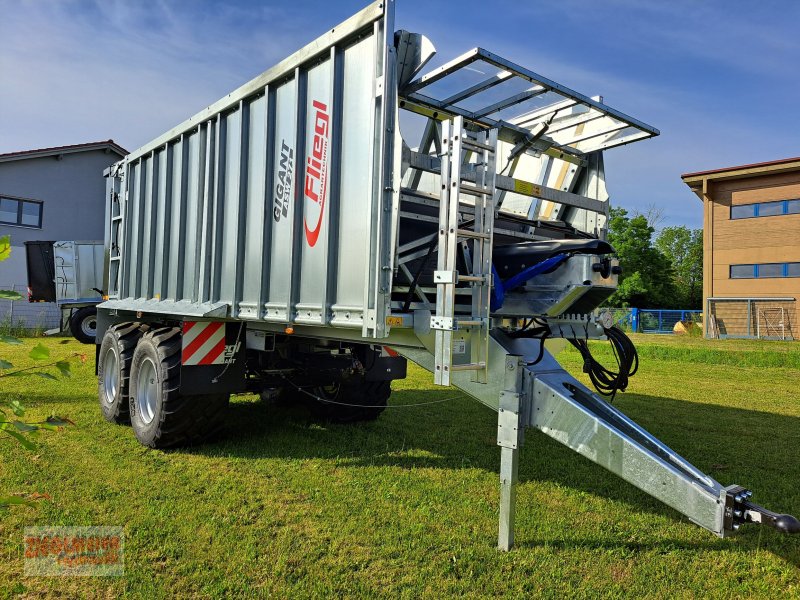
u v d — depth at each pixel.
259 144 4.04
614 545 3.07
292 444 4.92
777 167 23.05
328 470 4.23
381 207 2.96
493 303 3.31
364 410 5.79
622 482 4.10
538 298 3.32
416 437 5.29
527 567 2.79
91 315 14.48
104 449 4.65
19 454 4.42
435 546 3.00
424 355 3.28
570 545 3.05
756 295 24.03
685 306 50.59
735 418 6.44
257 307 3.90
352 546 2.97
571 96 3.49
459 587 2.58
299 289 3.63
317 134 3.51
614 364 12.01
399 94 3.46
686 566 2.85
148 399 4.92
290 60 3.68
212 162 4.52
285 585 2.57
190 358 4.43
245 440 5.02
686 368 11.73
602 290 3.22
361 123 3.20
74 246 15.44
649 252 41.81
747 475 4.30
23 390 7.14
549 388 2.94
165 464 4.28
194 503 3.50
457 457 4.65
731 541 3.16
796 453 4.93
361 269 3.15
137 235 5.78
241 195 4.17
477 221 3.14
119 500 3.51
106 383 5.82
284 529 3.15
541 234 4.49
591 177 4.46
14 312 18.05
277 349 5.00
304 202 3.61
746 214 24.36
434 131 4.10
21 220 19.69
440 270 2.92
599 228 4.31
